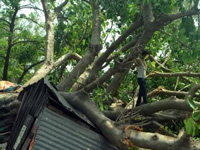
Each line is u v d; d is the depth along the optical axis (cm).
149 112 600
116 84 754
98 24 797
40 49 1889
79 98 595
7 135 723
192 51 616
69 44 1208
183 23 622
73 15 1052
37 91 566
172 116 625
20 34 1916
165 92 718
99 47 768
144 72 662
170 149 450
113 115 635
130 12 753
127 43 860
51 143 499
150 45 916
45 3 996
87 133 536
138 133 497
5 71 1827
